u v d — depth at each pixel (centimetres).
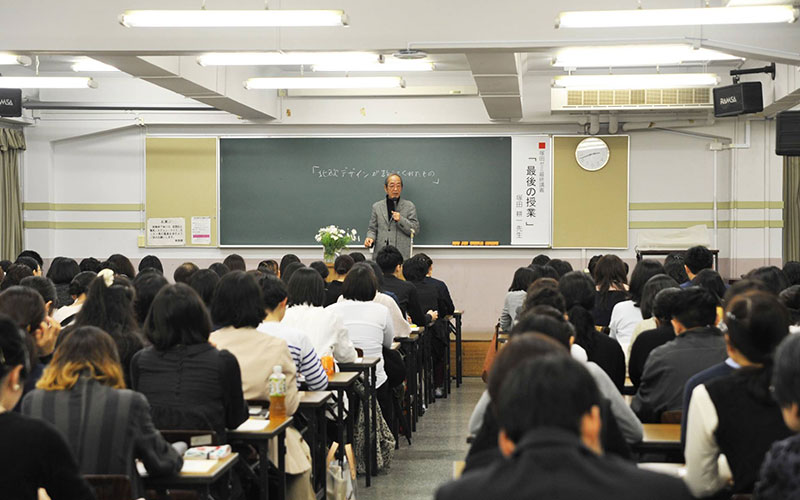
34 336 322
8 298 319
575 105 971
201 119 1059
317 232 1062
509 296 668
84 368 258
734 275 1005
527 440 131
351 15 642
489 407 228
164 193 1079
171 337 315
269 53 658
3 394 205
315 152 1062
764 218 1002
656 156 1027
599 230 1031
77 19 653
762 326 236
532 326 251
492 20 632
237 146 1068
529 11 629
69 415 253
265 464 340
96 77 1061
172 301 315
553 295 356
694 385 262
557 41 627
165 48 653
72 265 614
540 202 1038
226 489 319
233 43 652
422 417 712
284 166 1065
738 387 239
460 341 873
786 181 1081
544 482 126
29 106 1047
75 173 1091
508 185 1041
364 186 1057
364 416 514
